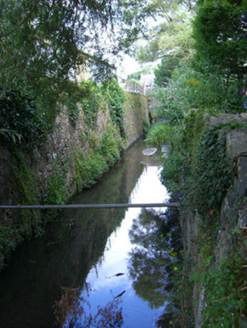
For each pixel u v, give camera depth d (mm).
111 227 6266
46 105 3643
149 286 4086
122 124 14883
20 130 5195
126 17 3287
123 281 4285
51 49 3254
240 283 1314
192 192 2496
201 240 2361
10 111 4926
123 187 9055
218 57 5082
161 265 4629
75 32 3152
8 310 3697
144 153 14742
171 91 7777
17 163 5219
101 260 4910
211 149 2283
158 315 3471
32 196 5562
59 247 5344
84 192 8594
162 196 7980
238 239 1476
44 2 2795
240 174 1773
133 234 5875
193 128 3900
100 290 4090
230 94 5430
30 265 4719
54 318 3527
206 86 5285
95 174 9469
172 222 6047
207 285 1556
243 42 4676
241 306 1202
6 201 4797
